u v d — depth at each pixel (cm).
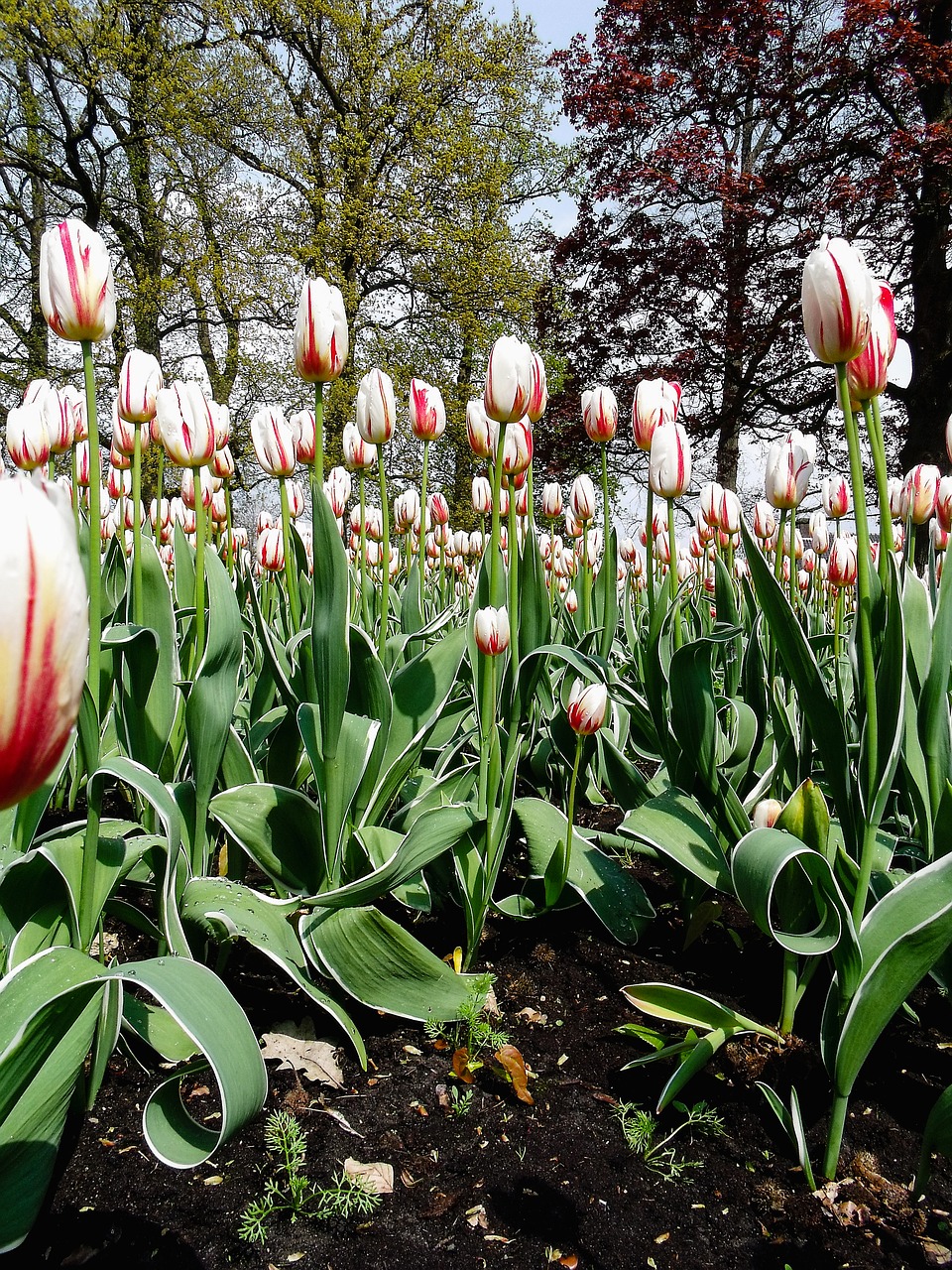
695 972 218
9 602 51
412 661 223
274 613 333
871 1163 155
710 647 191
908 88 1612
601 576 382
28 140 1911
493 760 198
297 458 255
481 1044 184
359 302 2020
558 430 2022
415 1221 142
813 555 503
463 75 1992
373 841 200
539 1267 135
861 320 139
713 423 1895
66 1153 148
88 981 106
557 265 1983
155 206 1970
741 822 197
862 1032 141
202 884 180
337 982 187
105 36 1773
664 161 1762
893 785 224
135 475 192
